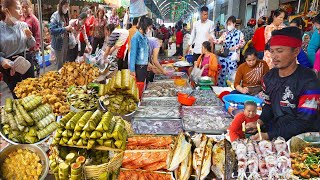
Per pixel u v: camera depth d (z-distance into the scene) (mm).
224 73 5551
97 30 6316
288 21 5828
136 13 7410
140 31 3793
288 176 1308
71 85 2709
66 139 1591
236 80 3301
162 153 1831
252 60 3158
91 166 1530
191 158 1513
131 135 2010
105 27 6414
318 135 1576
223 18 19453
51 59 4508
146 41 3857
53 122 1980
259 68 3221
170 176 1692
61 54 4156
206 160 1473
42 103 2088
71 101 2305
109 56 4785
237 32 5516
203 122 2246
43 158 1739
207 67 4277
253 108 1901
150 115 2432
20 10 2949
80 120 1604
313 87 1572
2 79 2943
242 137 1861
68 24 4344
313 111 1587
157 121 2316
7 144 1868
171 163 1505
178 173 1484
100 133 1580
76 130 1576
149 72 4434
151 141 1925
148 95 3127
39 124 1897
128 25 7977
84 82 2877
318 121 1623
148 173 1727
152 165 1757
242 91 3066
